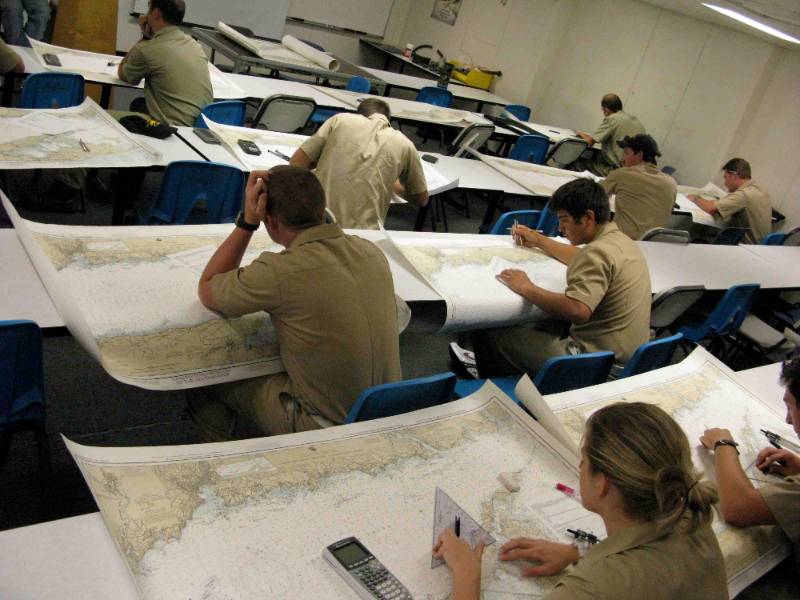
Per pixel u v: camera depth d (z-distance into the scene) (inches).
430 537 59.1
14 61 160.4
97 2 237.0
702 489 49.1
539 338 117.6
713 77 296.8
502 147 310.2
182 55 165.6
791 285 177.8
